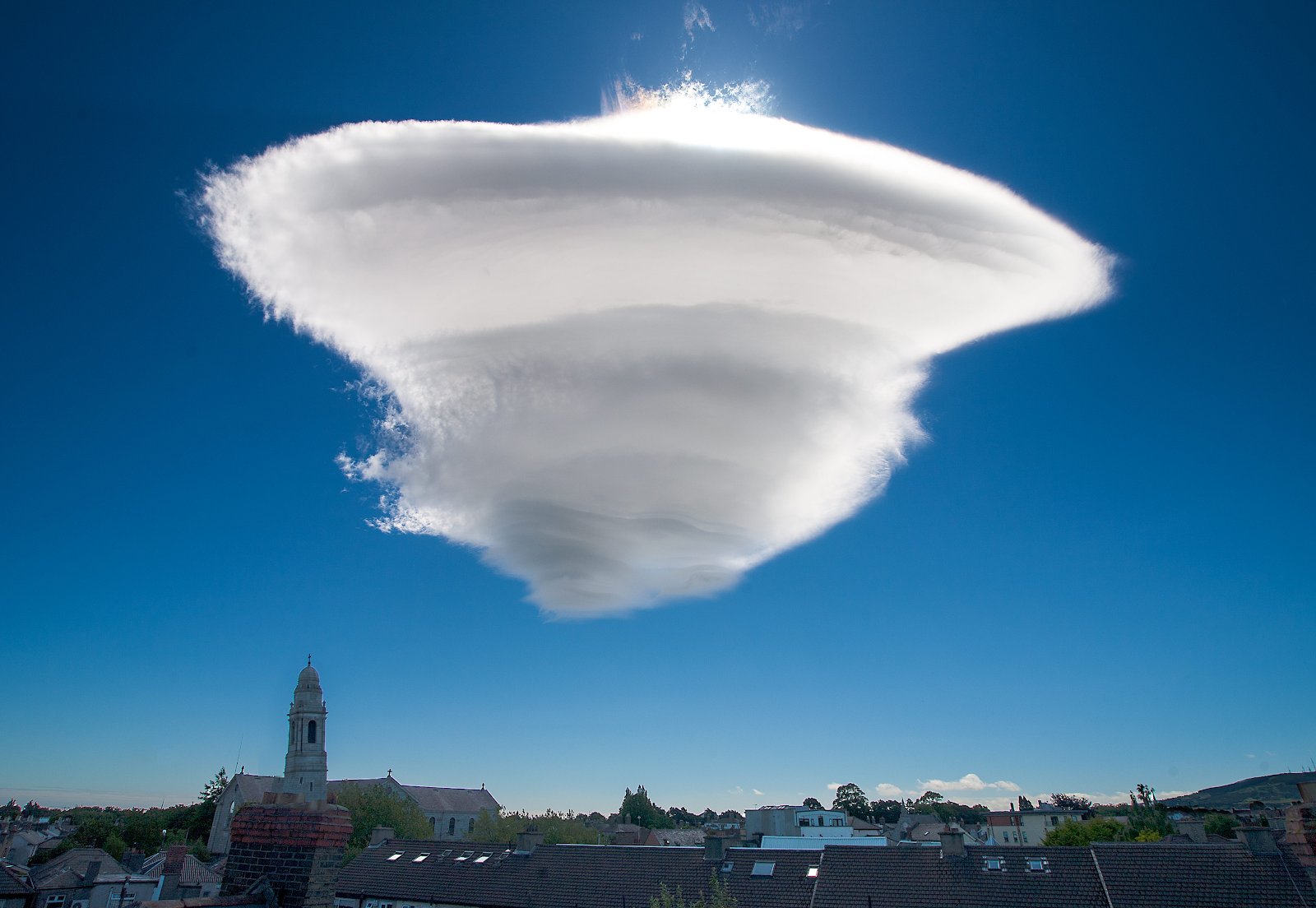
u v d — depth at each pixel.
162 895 62.69
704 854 51.41
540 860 54.81
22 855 82.88
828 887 44.91
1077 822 88.06
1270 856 39.12
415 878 55.94
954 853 45.22
